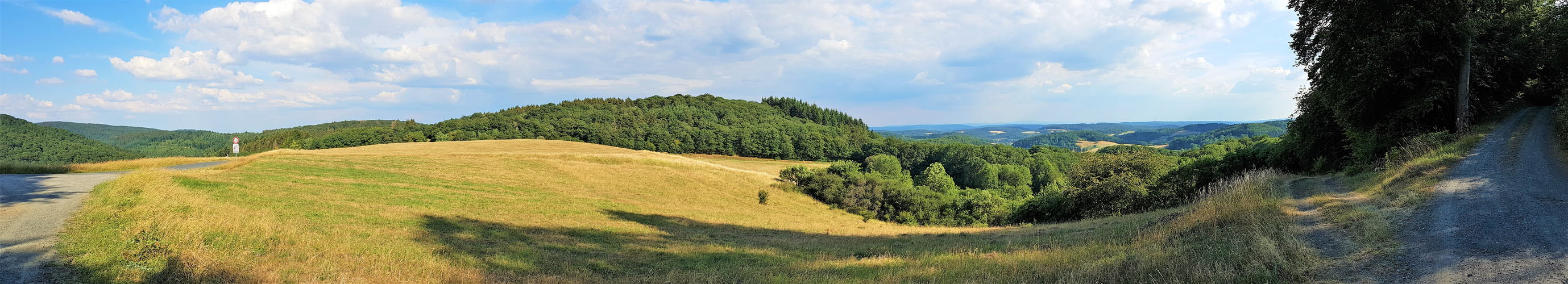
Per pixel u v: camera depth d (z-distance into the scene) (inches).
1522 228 318.7
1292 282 285.7
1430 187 470.6
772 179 2150.6
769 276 470.3
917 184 3489.2
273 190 943.7
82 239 423.8
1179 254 386.6
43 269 341.7
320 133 6422.2
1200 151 3644.2
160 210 569.9
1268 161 1250.0
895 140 5246.1
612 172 1894.7
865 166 3612.2
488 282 420.8
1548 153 568.1
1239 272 311.4
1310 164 1116.5
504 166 1819.6
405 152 2369.6
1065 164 4436.5
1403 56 823.7
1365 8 842.8
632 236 854.5
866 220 1775.3
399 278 402.9
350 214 791.1
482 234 743.7
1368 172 712.4
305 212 756.0
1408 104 853.8
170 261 377.1
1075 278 343.0
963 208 2199.8
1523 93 1028.5
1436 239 321.4
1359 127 925.2
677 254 667.4
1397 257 300.7
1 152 4421.8
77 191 734.5
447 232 730.2
